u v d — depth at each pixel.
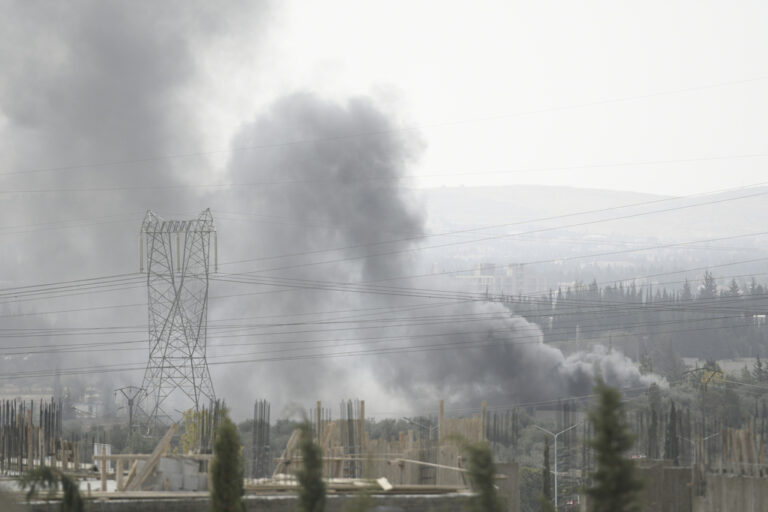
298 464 164.38
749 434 187.38
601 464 106.75
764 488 177.88
